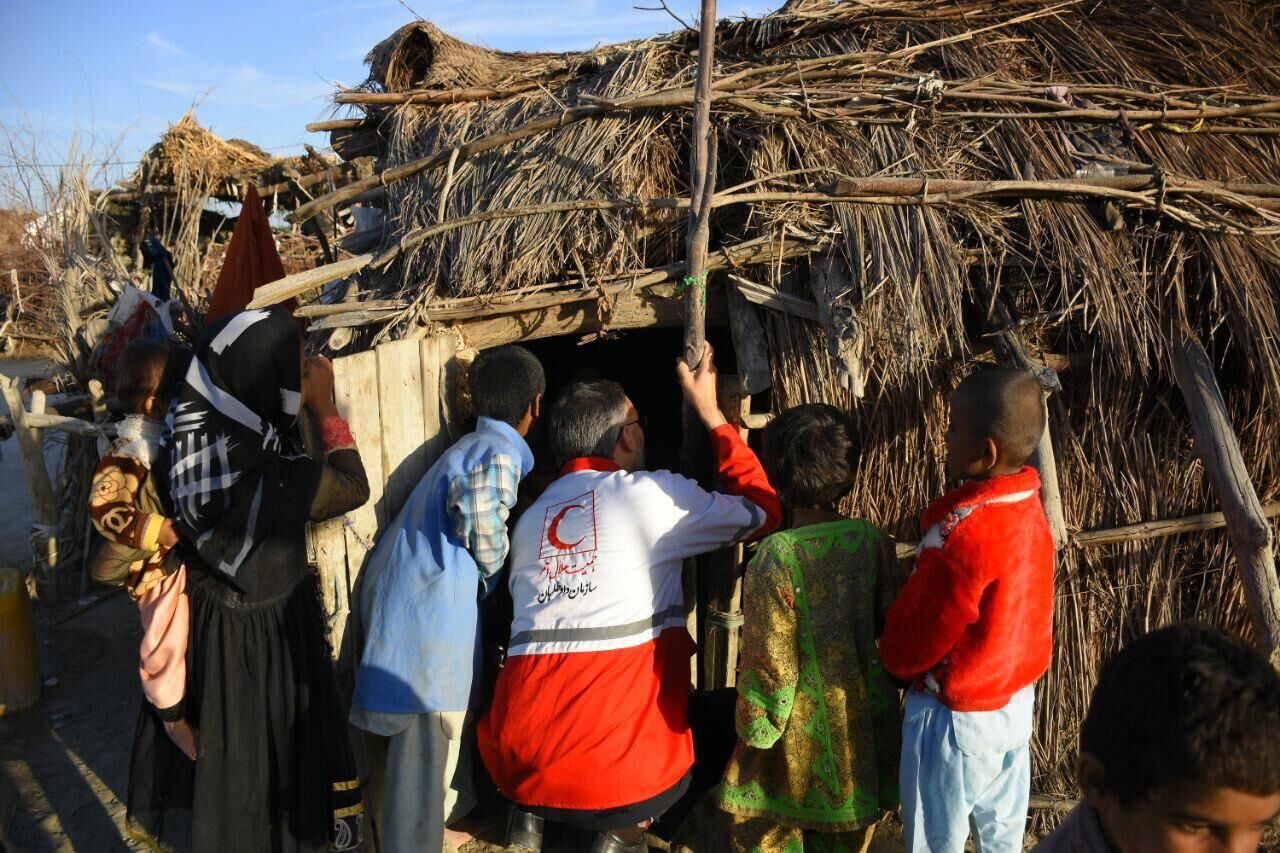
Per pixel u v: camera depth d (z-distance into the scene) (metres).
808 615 2.34
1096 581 3.07
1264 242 2.91
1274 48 3.62
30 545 5.72
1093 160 3.05
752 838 2.54
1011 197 2.95
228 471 2.30
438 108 3.82
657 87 3.36
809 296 2.93
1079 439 3.02
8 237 9.72
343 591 2.79
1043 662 2.21
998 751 2.16
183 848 3.14
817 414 2.41
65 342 5.98
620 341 5.09
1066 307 2.76
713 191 2.81
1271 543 3.01
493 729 2.59
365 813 2.84
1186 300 2.90
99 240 7.58
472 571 2.61
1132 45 3.59
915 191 2.88
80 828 3.28
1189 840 1.02
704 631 3.21
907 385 2.90
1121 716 1.04
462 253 3.07
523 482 3.28
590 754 2.43
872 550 2.41
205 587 2.45
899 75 3.31
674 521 2.56
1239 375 2.99
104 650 4.78
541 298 2.96
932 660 2.12
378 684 2.53
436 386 2.93
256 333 2.29
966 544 2.05
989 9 3.70
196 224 8.23
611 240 3.00
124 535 2.29
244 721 2.45
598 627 2.50
